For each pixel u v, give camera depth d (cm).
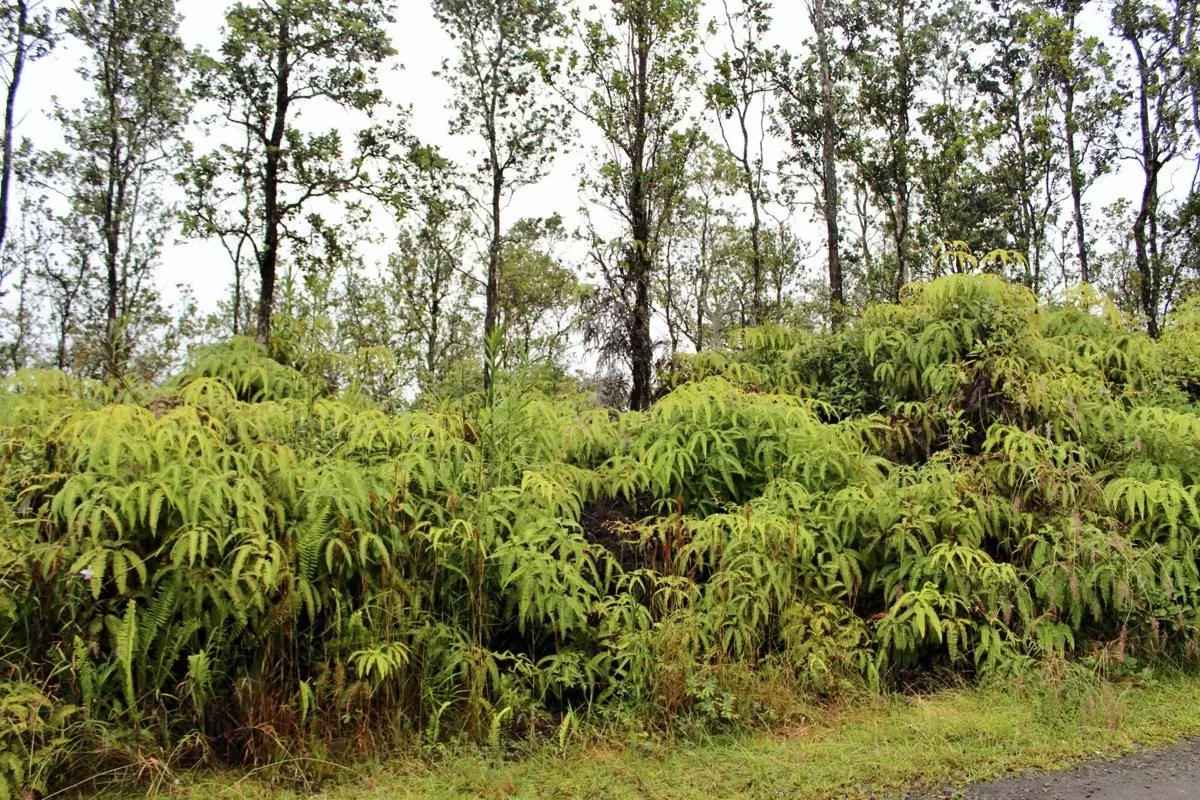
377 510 418
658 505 561
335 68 1933
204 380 534
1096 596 488
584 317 1492
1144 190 2177
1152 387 720
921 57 2359
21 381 506
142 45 2006
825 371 799
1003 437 619
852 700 445
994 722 411
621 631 448
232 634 378
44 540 377
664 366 952
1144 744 393
